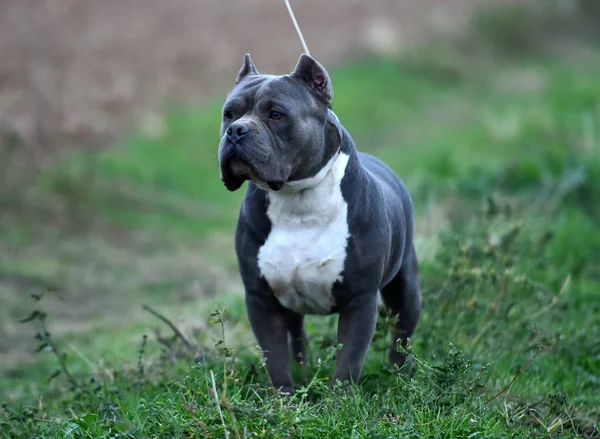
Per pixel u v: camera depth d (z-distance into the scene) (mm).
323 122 6820
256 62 24188
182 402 6523
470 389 6730
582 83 25016
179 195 17328
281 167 6621
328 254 6848
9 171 16672
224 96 22031
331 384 6883
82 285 12906
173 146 19297
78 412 7574
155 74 23016
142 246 14750
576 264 11234
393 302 7891
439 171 16234
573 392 7770
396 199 7629
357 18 28391
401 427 6207
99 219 15562
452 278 8562
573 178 13461
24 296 12391
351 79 23906
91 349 10211
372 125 21531
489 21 29047
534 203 13219
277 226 6910
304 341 7930
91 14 26688
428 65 25375
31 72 22109
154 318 10859
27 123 19047
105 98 21281
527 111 21250
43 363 9945
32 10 26531
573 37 30516
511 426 6535
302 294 7004
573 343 8484
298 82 6820
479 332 8430
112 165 17656
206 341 9133
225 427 5879
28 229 14875
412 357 7203
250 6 28656
